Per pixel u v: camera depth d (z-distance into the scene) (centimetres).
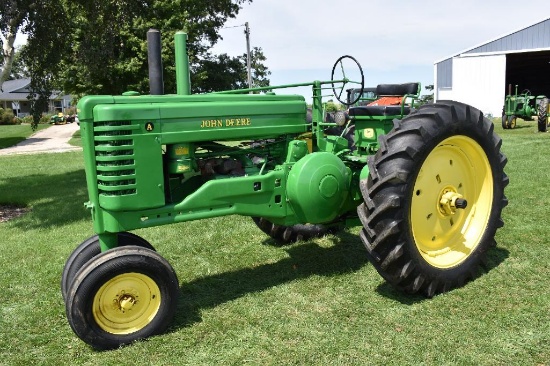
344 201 381
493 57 2661
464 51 2872
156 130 314
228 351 287
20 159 1504
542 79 3253
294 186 357
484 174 380
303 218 368
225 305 348
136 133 307
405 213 322
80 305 282
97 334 288
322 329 307
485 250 376
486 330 297
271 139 394
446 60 2942
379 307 335
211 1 2555
